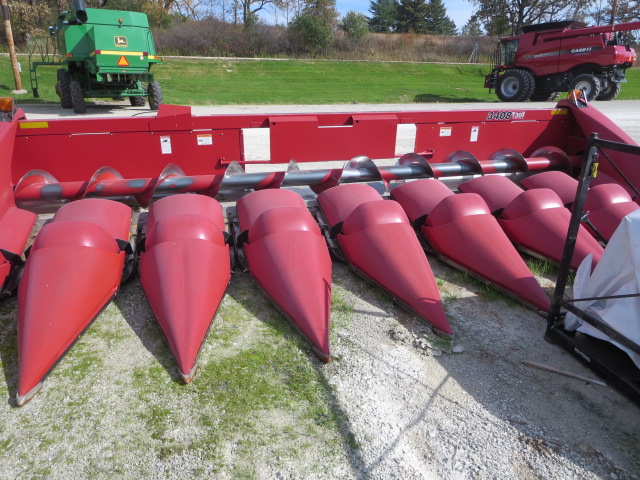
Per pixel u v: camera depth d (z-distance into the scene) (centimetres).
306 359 287
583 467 222
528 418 249
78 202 363
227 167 453
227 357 285
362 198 405
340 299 351
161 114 444
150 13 3225
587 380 277
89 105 1573
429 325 318
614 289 283
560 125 557
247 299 346
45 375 258
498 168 512
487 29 4184
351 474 216
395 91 2133
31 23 2739
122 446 226
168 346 291
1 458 219
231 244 396
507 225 422
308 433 236
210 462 219
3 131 382
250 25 3250
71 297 285
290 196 394
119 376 268
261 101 1697
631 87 2466
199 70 2391
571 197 451
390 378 274
